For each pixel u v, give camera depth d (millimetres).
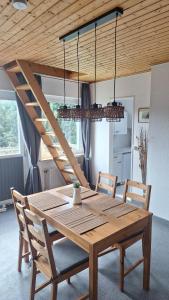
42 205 2400
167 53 3045
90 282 1772
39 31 2301
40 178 4383
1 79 3875
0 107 4055
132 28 2225
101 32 2305
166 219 3639
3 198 4172
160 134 3568
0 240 3076
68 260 1935
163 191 3625
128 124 5988
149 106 4016
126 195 2738
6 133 4188
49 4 1782
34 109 3994
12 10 1871
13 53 3012
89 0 1732
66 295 2156
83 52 2986
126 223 2006
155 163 3686
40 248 1866
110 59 3330
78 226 1940
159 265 2586
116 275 2422
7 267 2555
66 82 4781
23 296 2148
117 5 1820
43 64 3643
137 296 2145
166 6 1831
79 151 5430
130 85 4363
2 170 4113
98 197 2676
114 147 5660
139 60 3361
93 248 1692
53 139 4602
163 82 3465
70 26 2199
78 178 3881
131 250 2863
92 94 5148
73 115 2438
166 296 2145
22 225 2379
